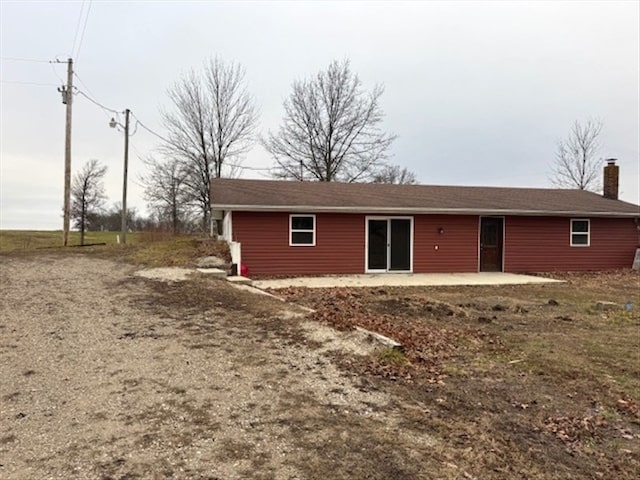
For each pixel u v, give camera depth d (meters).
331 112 34.00
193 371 5.09
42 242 26.06
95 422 3.78
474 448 3.51
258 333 6.74
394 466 3.18
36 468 3.04
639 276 16.70
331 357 5.73
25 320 7.07
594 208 18.31
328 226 16.00
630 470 3.27
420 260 16.84
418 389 4.82
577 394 4.77
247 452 3.32
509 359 5.97
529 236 17.91
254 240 15.41
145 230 31.27
